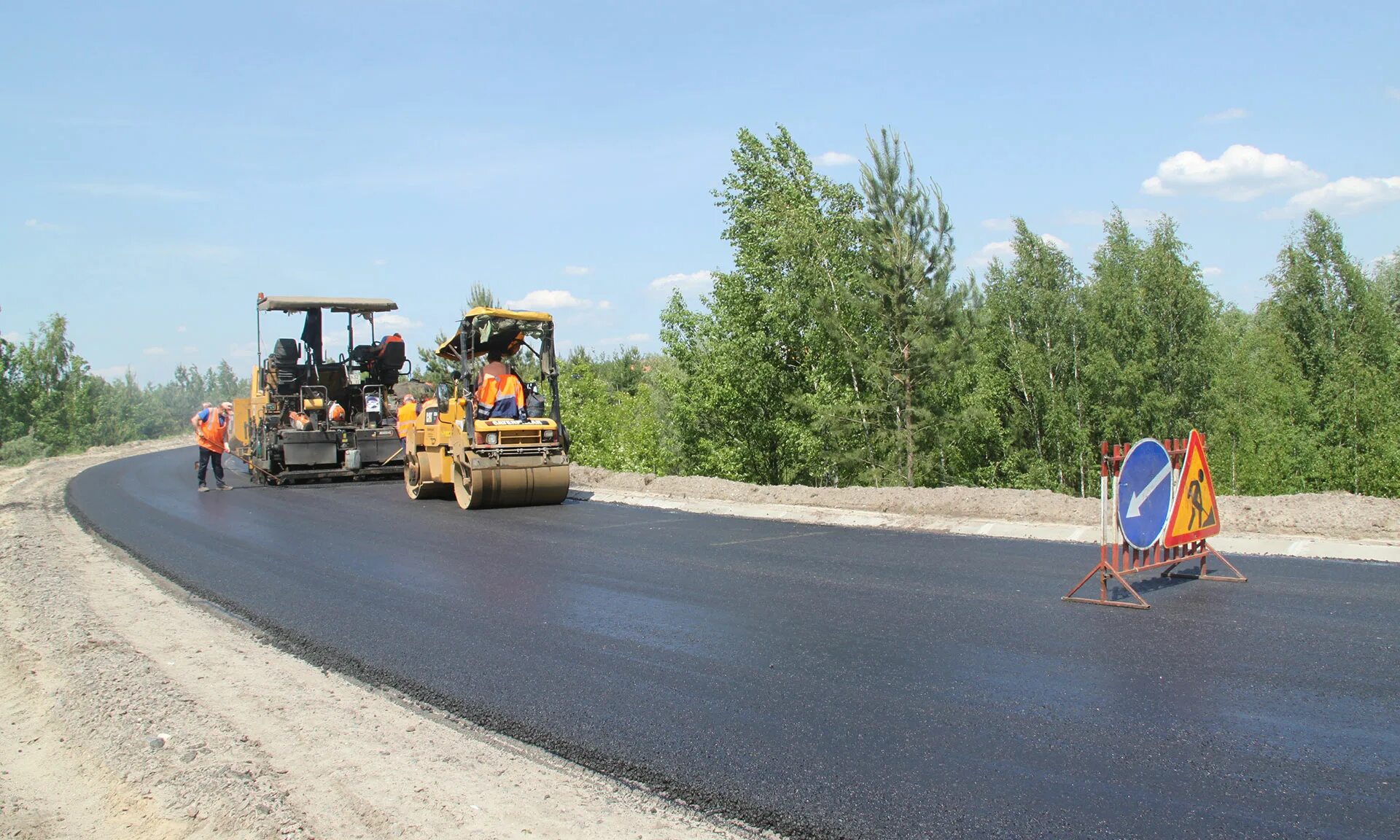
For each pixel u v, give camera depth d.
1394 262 42.28
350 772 4.38
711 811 3.86
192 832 3.90
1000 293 32.22
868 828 3.61
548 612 7.25
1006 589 7.39
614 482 16.39
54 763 4.80
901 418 19.42
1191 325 29.73
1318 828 3.47
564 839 3.68
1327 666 5.22
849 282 22.23
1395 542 8.31
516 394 14.24
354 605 7.77
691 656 5.96
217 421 18.41
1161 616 6.40
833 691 5.17
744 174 26.22
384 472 19.59
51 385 46.66
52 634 7.08
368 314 19.73
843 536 10.26
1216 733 4.38
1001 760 4.17
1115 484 6.95
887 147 18.70
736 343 24.50
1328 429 32.28
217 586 8.80
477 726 4.99
